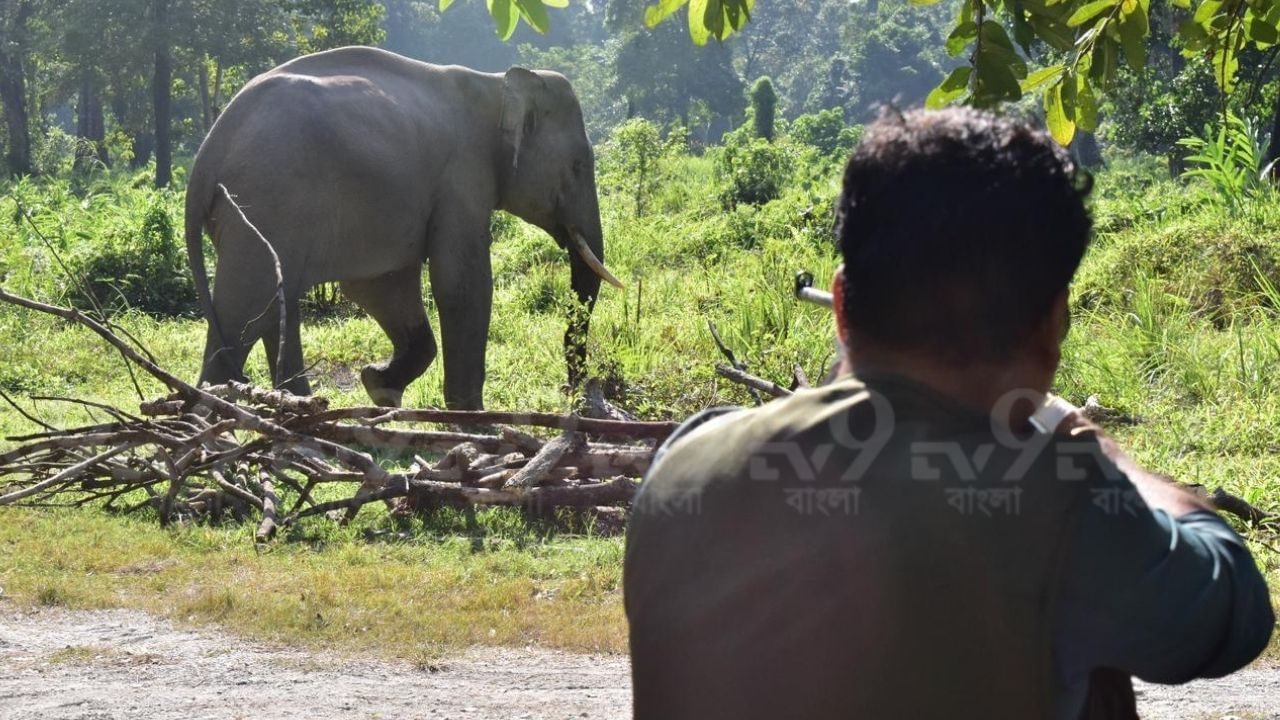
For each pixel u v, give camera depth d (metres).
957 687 1.29
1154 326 10.15
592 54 97.12
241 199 8.03
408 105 8.83
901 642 1.30
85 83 58.16
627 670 4.66
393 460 7.88
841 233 1.45
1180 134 22.48
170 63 50.88
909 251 1.38
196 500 6.64
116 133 53.59
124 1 47.34
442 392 10.31
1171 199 14.52
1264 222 12.33
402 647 4.82
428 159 8.88
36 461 6.71
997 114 1.46
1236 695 4.45
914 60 89.44
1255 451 8.08
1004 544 1.31
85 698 4.26
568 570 5.77
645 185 22.44
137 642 4.85
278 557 5.88
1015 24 3.50
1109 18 3.50
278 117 8.20
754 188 22.06
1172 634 1.33
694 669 1.35
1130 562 1.32
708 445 1.43
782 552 1.34
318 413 6.43
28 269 14.87
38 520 6.38
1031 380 1.42
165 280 15.45
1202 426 8.47
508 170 9.44
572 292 9.73
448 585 5.51
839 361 1.51
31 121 55.78
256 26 50.19
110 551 5.89
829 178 22.34
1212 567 1.36
